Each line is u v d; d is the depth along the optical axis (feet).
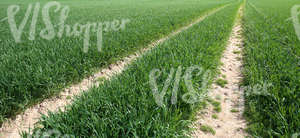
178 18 44.80
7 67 14.58
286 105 10.27
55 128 8.18
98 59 18.51
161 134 8.25
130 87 11.27
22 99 12.52
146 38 26.02
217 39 23.79
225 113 11.75
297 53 17.35
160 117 9.29
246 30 33.40
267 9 71.05
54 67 15.37
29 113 12.09
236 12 65.51
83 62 17.66
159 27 32.50
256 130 9.91
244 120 10.98
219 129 10.50
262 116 10.57
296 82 11.86
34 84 13.37
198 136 10.02
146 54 16.96
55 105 12.96
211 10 75.31
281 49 18.39
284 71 13.24
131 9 80.23
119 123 8.75
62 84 14.47
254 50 19.62
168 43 20.51
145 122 8.78
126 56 21.49
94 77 16.71
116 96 10.21
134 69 14.15
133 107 9.62
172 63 14.58
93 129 8.03
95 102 9.64
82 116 8.94
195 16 51.42
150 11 67.36
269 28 30.91
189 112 11.18
